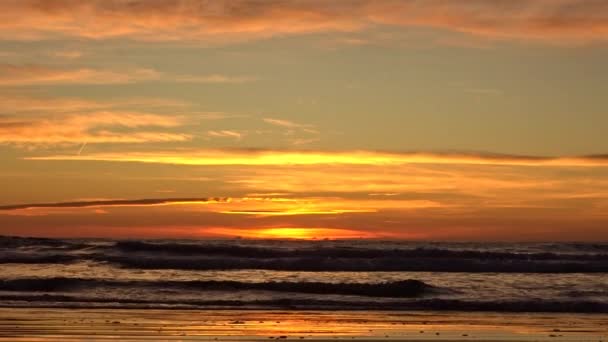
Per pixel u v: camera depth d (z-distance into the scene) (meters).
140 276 36.06
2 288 30.64
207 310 24.66
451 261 40.47
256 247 45.69
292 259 40.78
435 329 20.06
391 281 34.06
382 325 20.88
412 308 26.23
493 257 43.94
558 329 20.42
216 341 17.05
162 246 46.19
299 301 27.48
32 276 34.78
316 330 19.42
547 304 26.78
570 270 39.91
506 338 18.44
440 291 30.94
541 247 59.28
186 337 17.61
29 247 49.31
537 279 35.88
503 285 33.41
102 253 45.47
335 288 30.95
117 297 28.34
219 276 36.88
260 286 31.33
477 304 26.84
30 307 24.33
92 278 33.19
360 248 47.22
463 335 18.84
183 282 31.91
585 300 28.28
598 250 56.19
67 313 22.66
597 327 21.00
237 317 22.52
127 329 18.89
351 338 17.92
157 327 19.44
